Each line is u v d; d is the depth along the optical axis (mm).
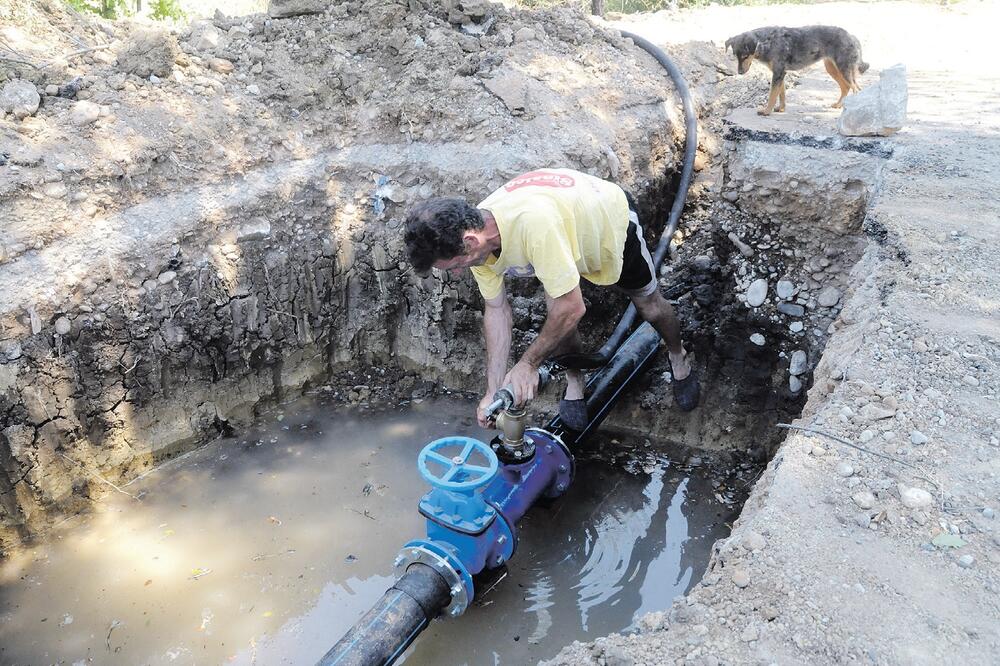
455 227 2711
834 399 2682
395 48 5184
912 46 7059
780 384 4473
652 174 5137
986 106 5137
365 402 4867
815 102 5242
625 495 4270
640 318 4672
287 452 4434
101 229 4066
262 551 3756
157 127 4410
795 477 2369
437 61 5094
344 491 4141
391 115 4949
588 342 4777
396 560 3051
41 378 3781
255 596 3518
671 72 5523
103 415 4039
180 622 3383
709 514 4156
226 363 4488
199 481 4203
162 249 4188
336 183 4848
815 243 4473
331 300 4836
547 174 3098
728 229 4762
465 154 4723
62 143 4098
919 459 2383
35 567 3650
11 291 3703
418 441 4523
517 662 3277
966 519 2180
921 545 2117
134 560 3689
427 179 4773
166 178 4352
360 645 2703
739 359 4582
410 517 3965
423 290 4789
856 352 2877
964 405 2570
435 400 4883
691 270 4848
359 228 4816
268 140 4746
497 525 3158
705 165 5543
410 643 2867
